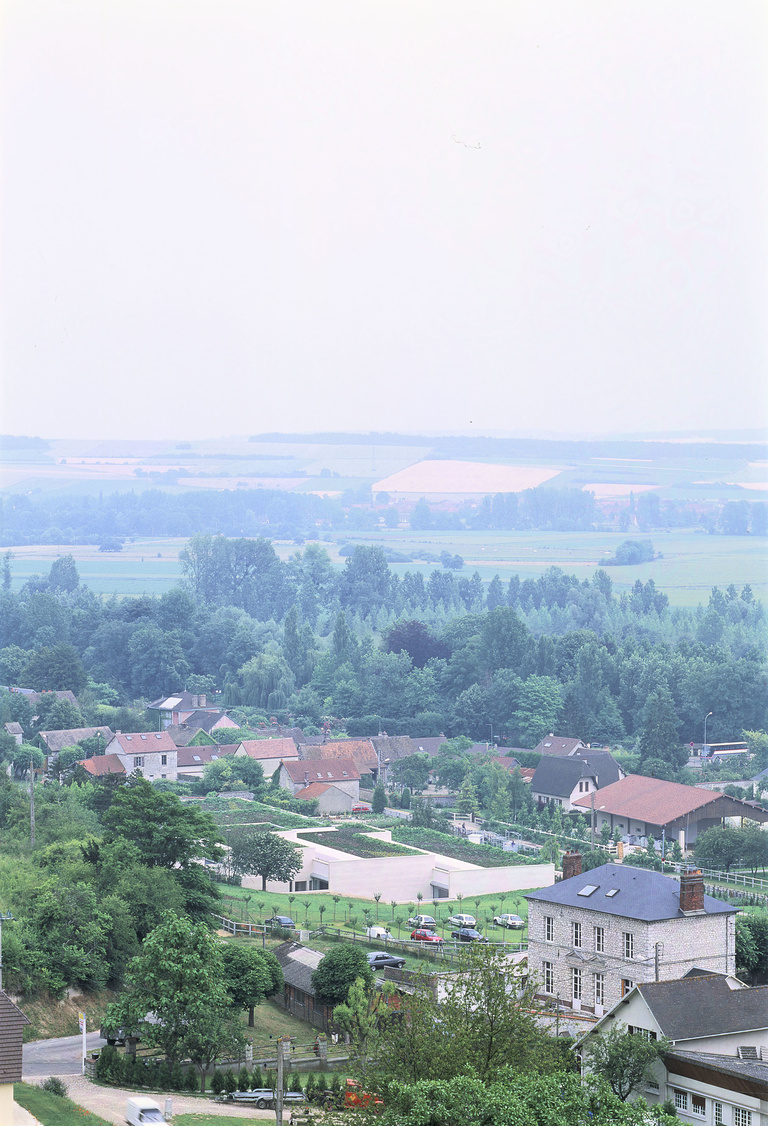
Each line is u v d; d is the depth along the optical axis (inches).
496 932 4035.4
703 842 5639.8
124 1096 2146.9
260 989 2854.3
